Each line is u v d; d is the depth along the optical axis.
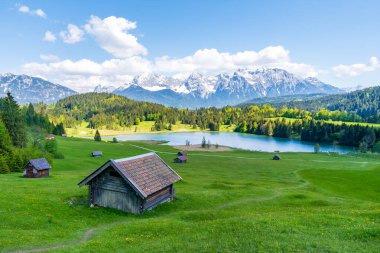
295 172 103.94
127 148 183.75
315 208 41.59
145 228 30.84
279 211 39.81
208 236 25.44
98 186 40.09
